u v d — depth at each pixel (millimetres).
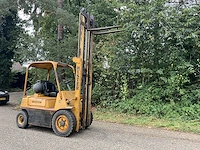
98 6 12938
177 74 8117
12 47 17000
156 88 8711
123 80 9336
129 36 8609
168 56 8273
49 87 6312
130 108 8688
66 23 10984
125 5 8516
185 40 8039
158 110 8109
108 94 9820
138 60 9062
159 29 8078
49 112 5797
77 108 5660
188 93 8289
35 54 10500
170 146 4941
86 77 6168
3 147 4500
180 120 7445
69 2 14250
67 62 10602
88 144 4895
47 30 13406
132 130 6398
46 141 5039
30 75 10719
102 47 9742
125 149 4629
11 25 18578
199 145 5059
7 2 10961
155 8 7945
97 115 8438
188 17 8055
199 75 8430
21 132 5758
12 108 10125
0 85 19828
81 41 5984
